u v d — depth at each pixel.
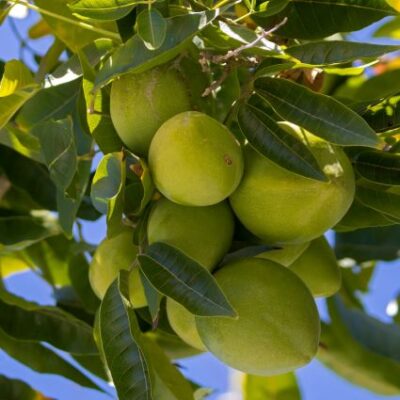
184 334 0.82
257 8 0.78
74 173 0.81
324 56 0.76
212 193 0.75
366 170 0.82
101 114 0.81
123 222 0.81
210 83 0.80
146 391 0.75
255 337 0.76
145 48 0.74
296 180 0.77
